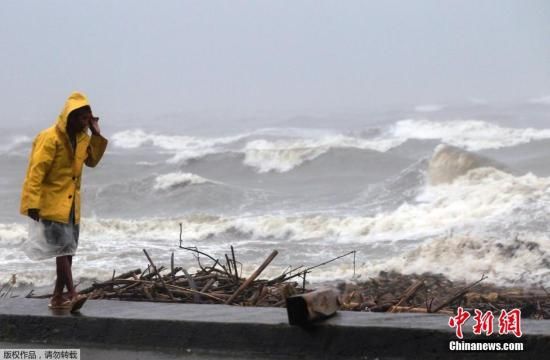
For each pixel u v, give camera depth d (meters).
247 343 13.28
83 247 35.16
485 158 47.69
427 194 46.12
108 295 16.67
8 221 47.56
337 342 12.78
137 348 13.79
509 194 38.25
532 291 23.02
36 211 14.29
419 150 74.69
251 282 16.84
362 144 79.25
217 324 13.47
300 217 39.59
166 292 16.75
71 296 14.98
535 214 34.59
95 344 14.07
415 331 12.42
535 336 11.85
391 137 87.81
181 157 71.50
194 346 13.54
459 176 46.34
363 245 33.62
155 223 40.59
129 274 17.64
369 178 59.12
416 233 34.91
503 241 27.42
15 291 26.67
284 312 14.06
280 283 17.47
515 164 61.22
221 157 68.12
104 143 15.09
